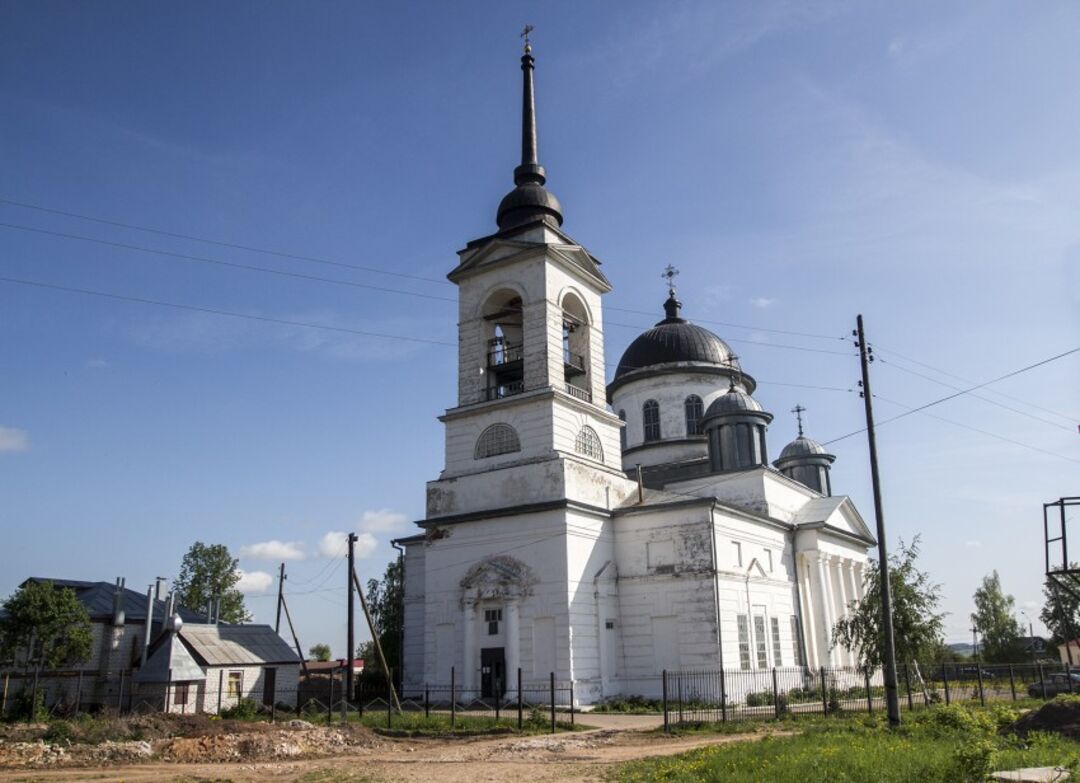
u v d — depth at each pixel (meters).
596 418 46.22
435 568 43.84
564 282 46.31
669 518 42.34
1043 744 19.11
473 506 43.66
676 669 40.38
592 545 41.97
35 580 45.53
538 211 47.44
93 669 42.72
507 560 41.59
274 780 20.16
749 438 53.47
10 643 38.53
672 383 59.19
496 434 44.47
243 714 34.25
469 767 21.84
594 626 40.69
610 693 40.50
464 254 48.41
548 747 25.48
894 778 15.32
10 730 27.03
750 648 42.59
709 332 62.50
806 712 33.69
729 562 42.62
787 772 16.38
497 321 48.00
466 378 46.19
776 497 51.34
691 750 22.28
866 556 59.44
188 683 40.22
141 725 27.78
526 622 40.22
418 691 42.91
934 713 26.42
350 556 43.06
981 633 97.06
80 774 21.12
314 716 33.72
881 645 39.06
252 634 45.00
